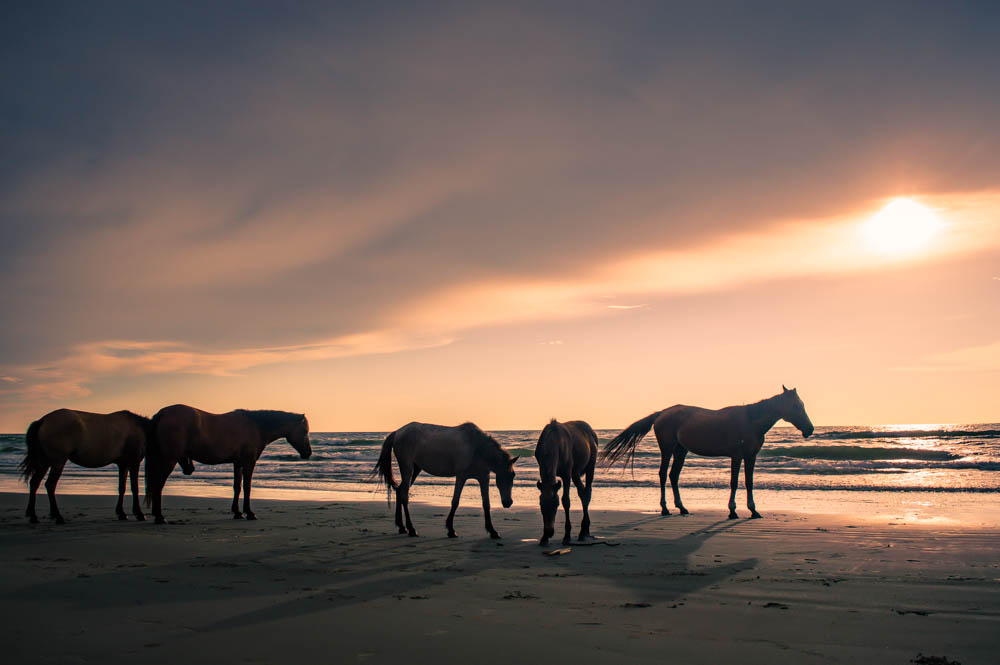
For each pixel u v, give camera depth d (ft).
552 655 15.28
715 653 15.37
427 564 27.20
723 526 38.96
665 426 46.88
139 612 19.15
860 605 19.86
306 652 15.48
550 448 32.01
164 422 40.63
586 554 29.73
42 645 15.92
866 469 88.84
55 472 39.78
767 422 43.45
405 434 36.55
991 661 14.75
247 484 44.42
